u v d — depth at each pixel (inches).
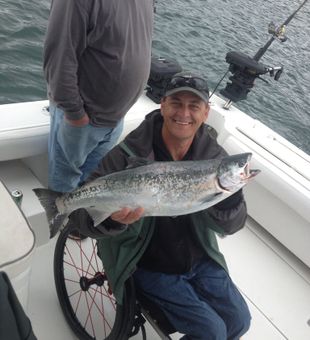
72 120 84.0
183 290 71.0
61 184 99.3
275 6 481.7
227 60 132.8
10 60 186.2
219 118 127.1
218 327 67.7
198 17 363.6
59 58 77.2
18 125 96.1
